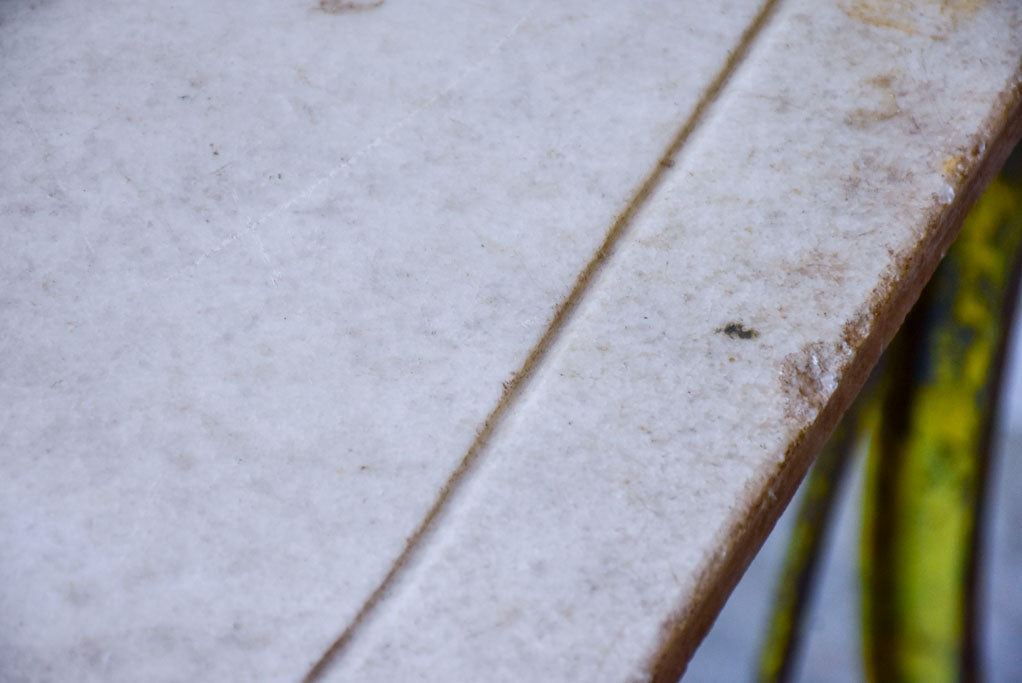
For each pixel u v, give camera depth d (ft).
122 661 1.42
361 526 1.45
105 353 1.51
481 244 1.55
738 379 1.48
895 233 1.53
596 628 1.41
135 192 1.58
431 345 1.51
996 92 1.60
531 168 1.58
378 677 1.41
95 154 1.60
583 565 1.43
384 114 1.61
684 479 1.45
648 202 1.56
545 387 1.49
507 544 1.44
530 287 1.53
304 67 1.64
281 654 1.42
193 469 1.47
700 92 1.62
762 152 1.58
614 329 1.51
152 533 1.45
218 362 1.51
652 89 1.62
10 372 1.50
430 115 1.61
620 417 1.47
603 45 1.65
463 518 1.45
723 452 1.46
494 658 1.41
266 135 1.61
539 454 1.47
